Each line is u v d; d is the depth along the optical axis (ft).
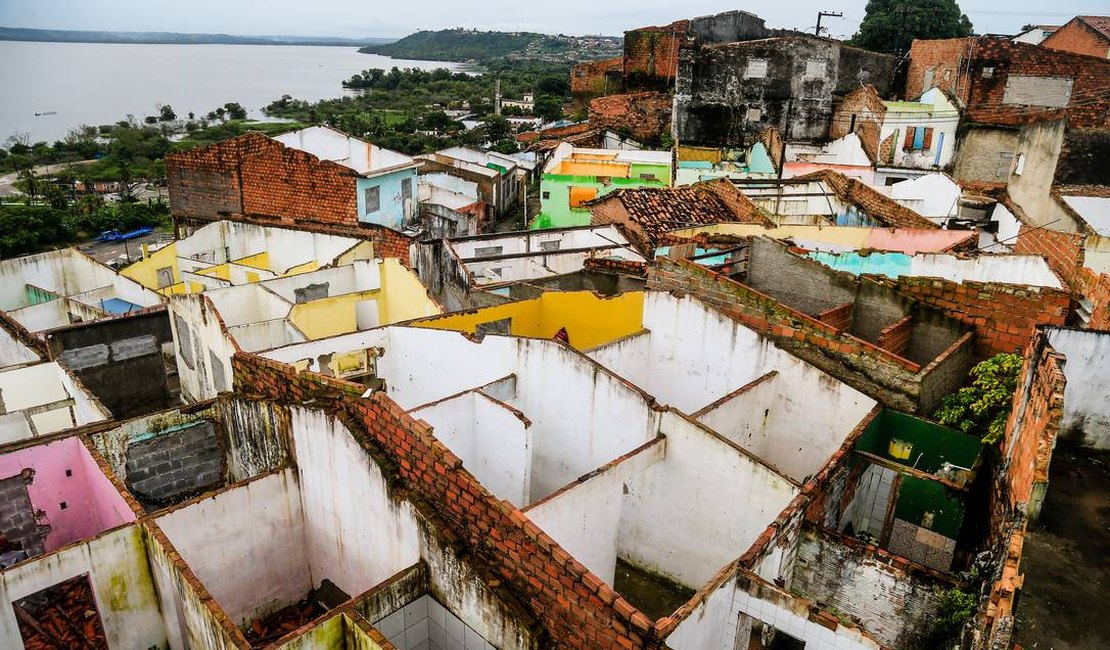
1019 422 33.86
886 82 141.38
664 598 42.93
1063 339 35.27
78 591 34.63
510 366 46.96
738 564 28.60
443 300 76.33
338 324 65.36
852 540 32.35
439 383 51.75
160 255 85.61
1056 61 114.52
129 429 39.78
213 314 54.80
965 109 110.83
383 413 30.86
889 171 109.09
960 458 39.99
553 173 117.70
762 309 48.60
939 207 95.91
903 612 31.63
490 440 41.42
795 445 47.06
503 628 27.58
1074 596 27.07
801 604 27.12
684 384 52.34
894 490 38.06
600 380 42.47
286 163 100.32
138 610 33.45
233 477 43.62
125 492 34.09
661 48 163.73
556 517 33.60
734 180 93.81
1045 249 57.93
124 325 63.98
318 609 39.17
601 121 155.63
